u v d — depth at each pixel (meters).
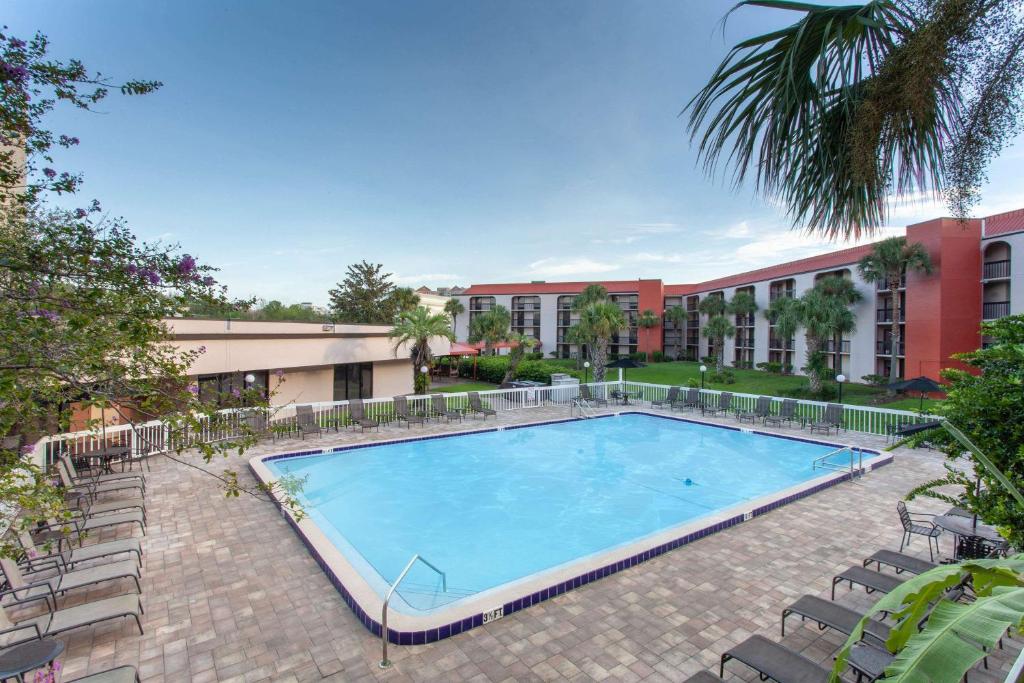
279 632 5.05
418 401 16.88
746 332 47.41
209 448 3.59
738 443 14.80
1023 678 1.21
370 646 4.83
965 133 1.71
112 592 5.77
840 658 1.46
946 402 3.41
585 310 24.56
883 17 1.73
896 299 27.16
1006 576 1.48
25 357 2.95
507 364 31.53
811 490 9.37
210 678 4.38
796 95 1.84
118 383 3.39
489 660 4.62
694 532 7.32
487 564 7.65
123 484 9.30
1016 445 3.03
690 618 5.31
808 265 37.06
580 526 9.10
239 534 7.39
